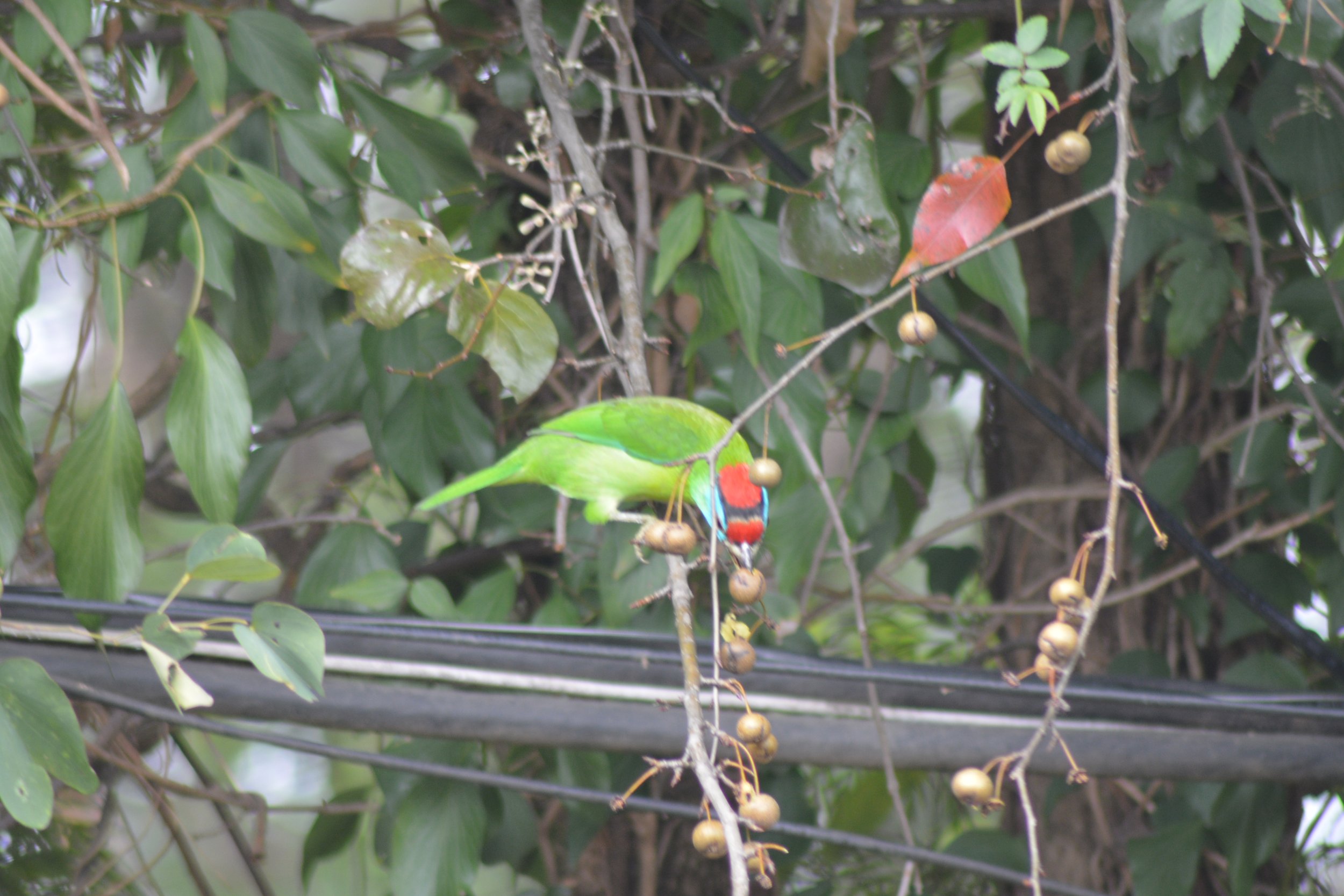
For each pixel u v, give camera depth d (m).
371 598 6.04
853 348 7.43
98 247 5.09
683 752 5.77
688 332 7.00
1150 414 7.47
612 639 5.78
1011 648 8.20
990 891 8.48
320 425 7.18
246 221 4.98
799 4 6.79
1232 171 6.67
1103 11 5.27
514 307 4.72
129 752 7.27
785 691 5.89
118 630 5.47
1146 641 7.69
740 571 4.11
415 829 6.10
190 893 9.50
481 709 5.68
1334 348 7.04
